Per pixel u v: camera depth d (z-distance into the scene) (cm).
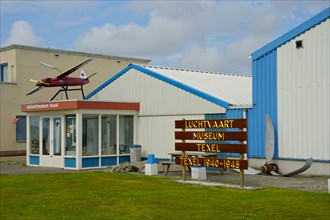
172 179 1545
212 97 1883
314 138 1595
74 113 2005
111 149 2117
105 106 2078
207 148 1387
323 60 1578
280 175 1609
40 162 2192
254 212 945
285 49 1692
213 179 1538
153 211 967
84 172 1836
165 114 2073
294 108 1656
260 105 1773
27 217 922
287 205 1017
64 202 1094
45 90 2955
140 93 2209
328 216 900
